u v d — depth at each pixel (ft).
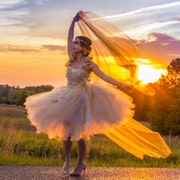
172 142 63.31
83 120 21.17
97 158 40.29
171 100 155.02
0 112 114.93
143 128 23.73
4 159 32.42
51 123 21.34
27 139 44.39
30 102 22.17
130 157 41.65
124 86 21.89
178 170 25.93
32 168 24.41
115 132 23.43
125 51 23.09
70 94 21.56
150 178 22.85
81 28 23.49
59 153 39.24
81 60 22.29
